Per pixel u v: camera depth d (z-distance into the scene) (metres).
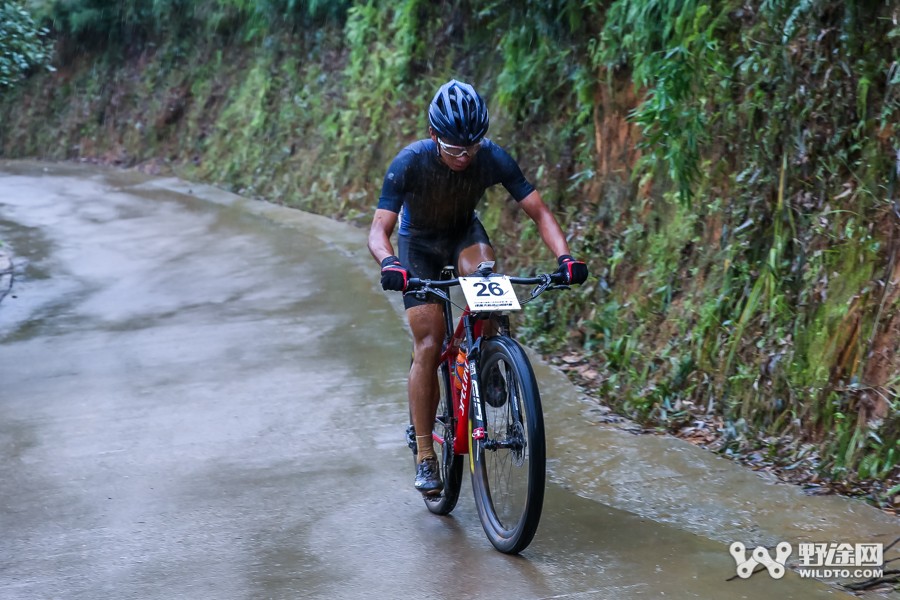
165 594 3.54
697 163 5.84
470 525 4.09
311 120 13.79
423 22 11.23
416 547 3.88
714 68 5.62
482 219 8.51
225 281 9.00
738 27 5.67
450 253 4.21
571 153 7.57
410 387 4.05
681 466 4.57
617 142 6.96
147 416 5.61
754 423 4.84
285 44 15.17
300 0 14.77
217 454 4.99
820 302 4.73
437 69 10.93
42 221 12.70
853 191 4.79
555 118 7.90
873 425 4.26
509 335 3.90
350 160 12.30
